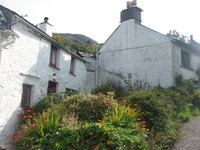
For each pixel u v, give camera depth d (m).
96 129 4.81
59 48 12.00
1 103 7.40
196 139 5.99
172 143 5.86
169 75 12.82
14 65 8.19
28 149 4.74
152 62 13.77
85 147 4.51
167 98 8.66
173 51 13.21
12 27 8.12
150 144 5.23
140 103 7.32
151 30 14.15
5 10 8.30
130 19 15.44
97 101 6.50
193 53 16.30
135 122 5.72
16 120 8.07
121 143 4.62
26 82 8.92
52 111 6.19
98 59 16.98
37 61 9.76
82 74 15.00
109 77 15.85
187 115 8.65
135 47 14.83
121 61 15.45
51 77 10.95
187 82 13.52
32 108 8.56
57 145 4.44
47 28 12.83
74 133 4.79
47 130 5.03
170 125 6.64
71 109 6.28
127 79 14.76
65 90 12.44
